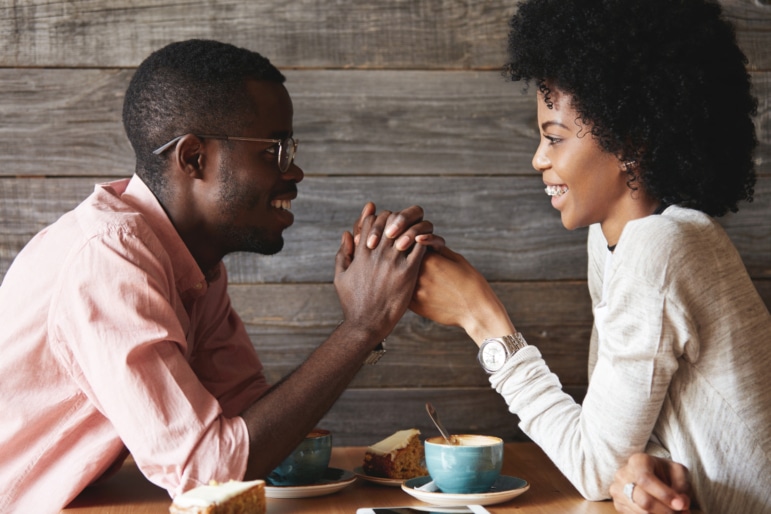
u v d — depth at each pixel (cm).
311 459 119
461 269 129
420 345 170
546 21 120
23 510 115
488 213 170
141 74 126
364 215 131
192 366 146
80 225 116
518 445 158
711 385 110
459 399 171
